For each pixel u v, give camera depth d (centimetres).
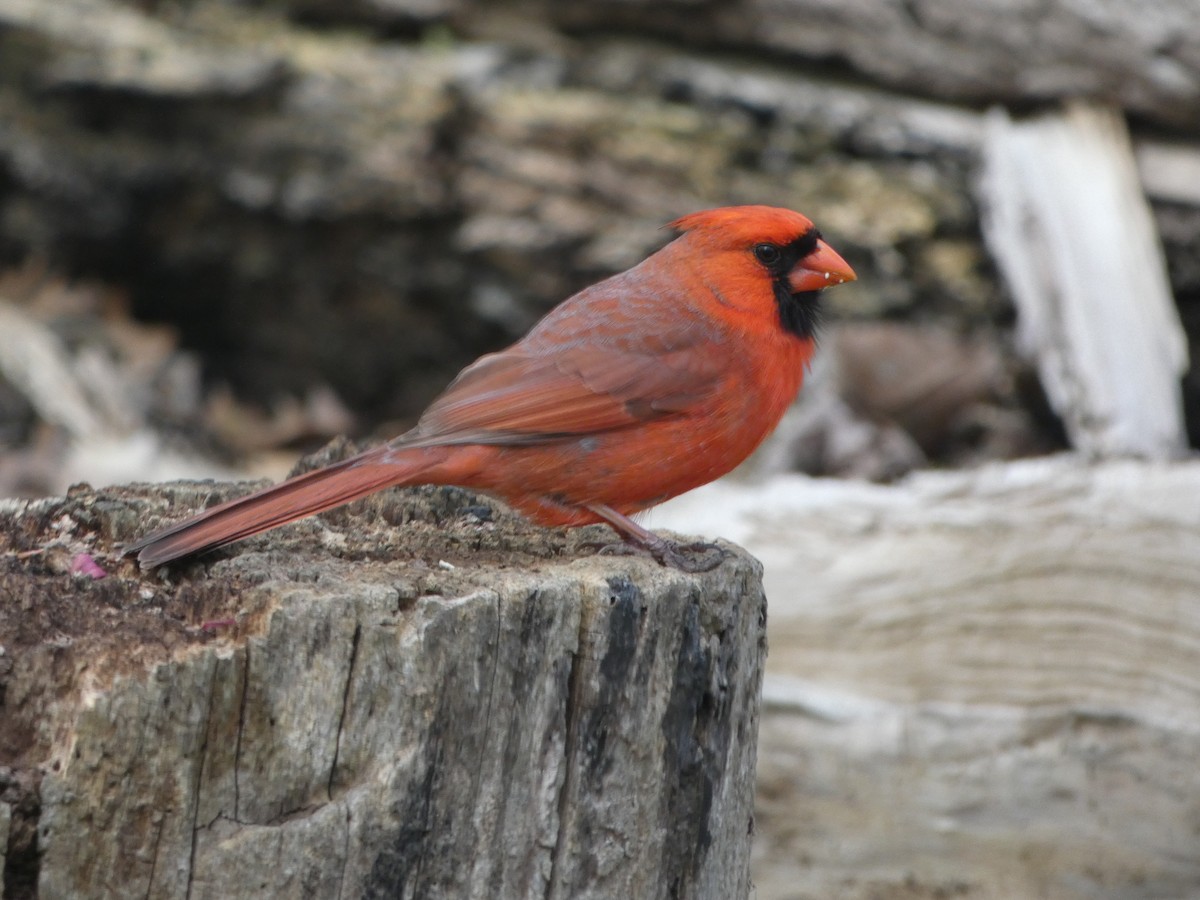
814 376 1450
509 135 1498
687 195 1499
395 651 514
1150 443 1279
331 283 1598
